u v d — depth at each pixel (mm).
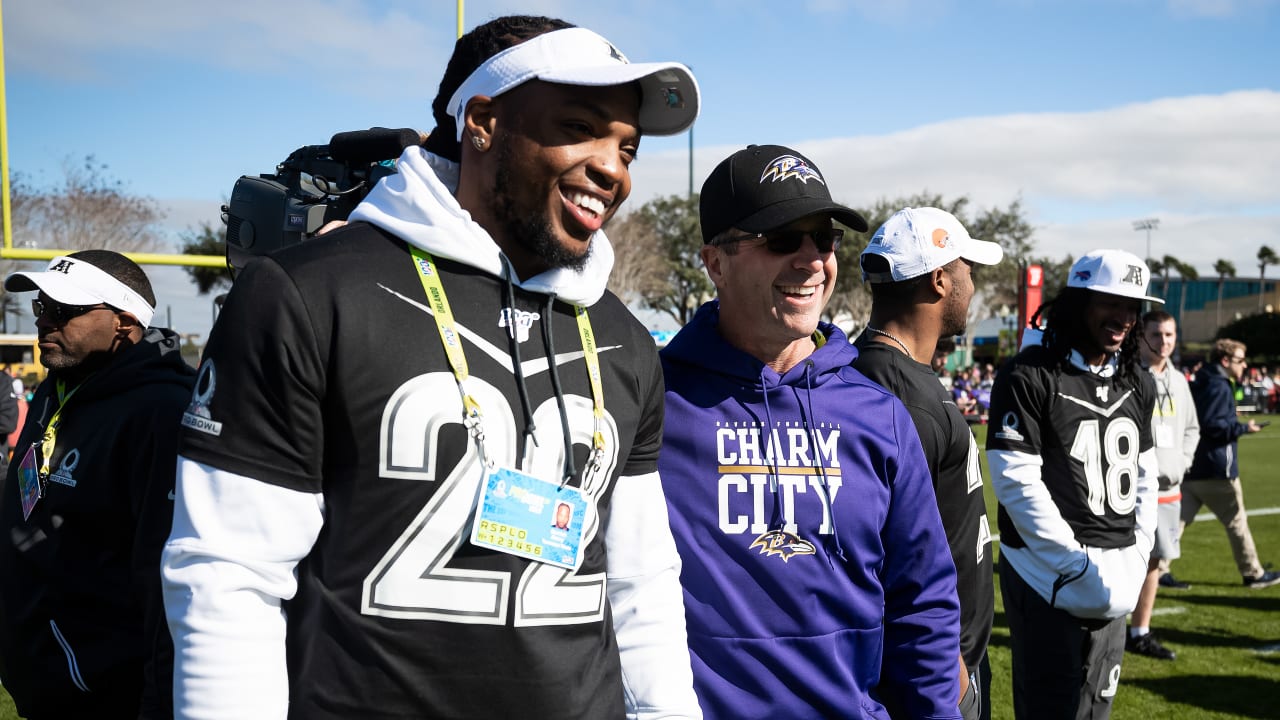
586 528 1409
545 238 1382
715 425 2127
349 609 1252
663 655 1629
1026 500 3268
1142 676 5484
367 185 2086
